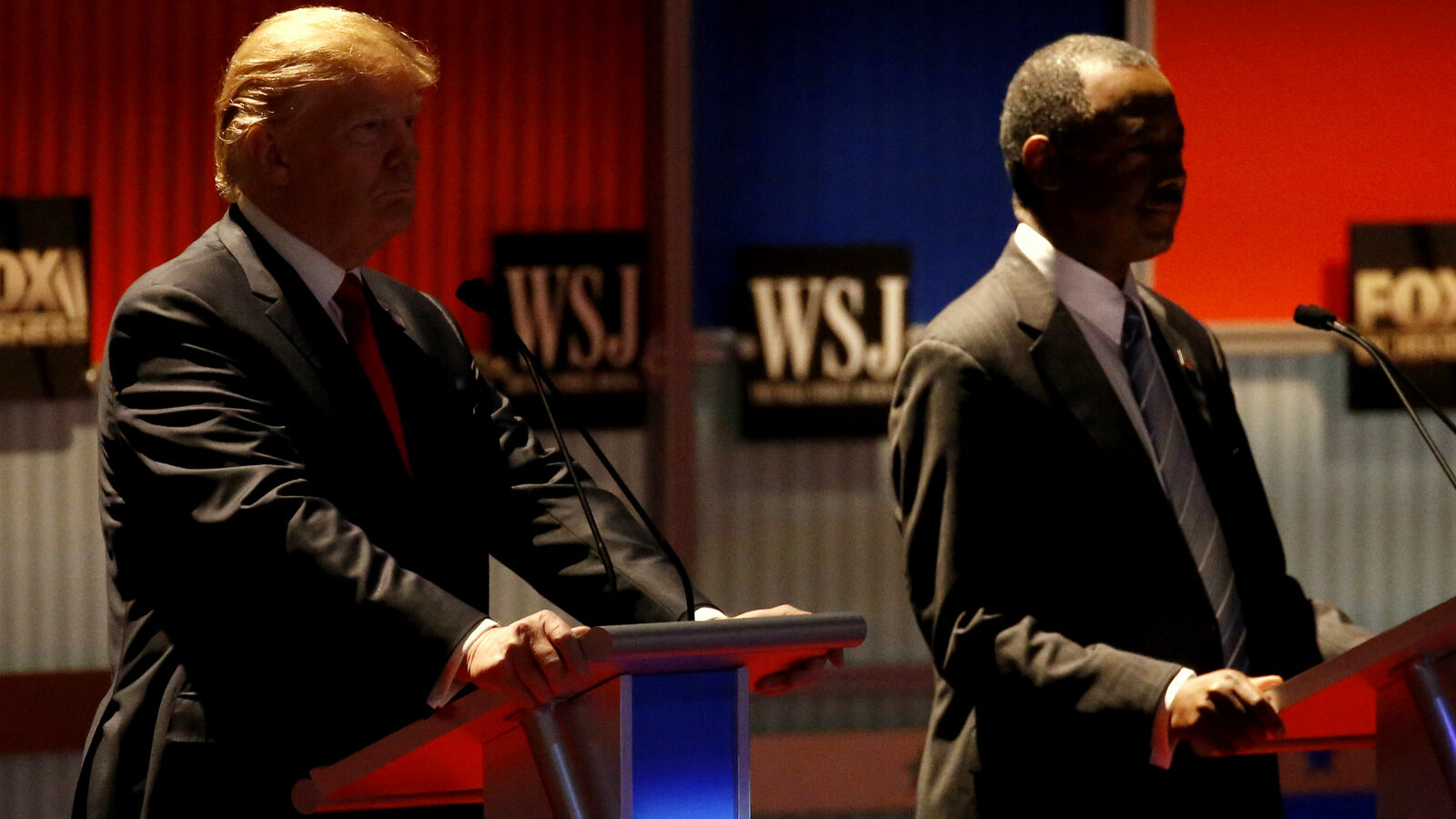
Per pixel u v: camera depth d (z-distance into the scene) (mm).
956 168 15969
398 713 5980
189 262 6352
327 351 6344
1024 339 7590
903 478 7629
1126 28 15766
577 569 6367
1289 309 16031
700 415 15750
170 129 15109
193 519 5668
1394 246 15875
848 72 15844
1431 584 16234
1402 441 16141
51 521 15086
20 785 15047
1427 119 16016
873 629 16062
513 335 6199
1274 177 15930
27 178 14992
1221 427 8016
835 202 15875
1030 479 7418
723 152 15711
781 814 15656
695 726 4629
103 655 15195
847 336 15672
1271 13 15844
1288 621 7672
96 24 14992
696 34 15586
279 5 15234
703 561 15766
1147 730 6727
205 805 5828
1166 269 15945
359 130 6387
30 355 14945
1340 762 15789
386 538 6270
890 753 15781
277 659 6004
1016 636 7105
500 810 5012
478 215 15508
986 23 15930
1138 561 7359
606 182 15656
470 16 15438
